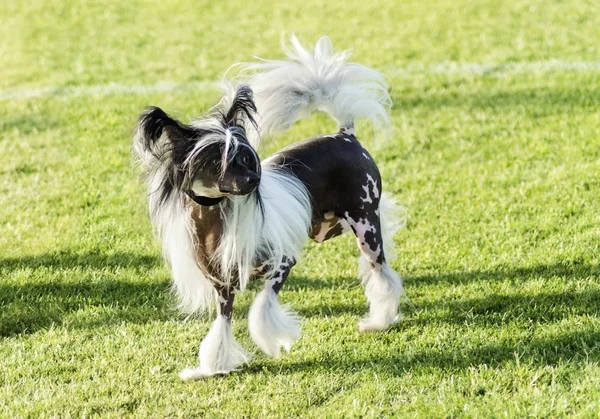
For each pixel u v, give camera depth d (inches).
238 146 202.8
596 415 211.5
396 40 653.3
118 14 778.2
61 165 438.6
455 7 731.4
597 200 359.9
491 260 316.5
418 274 311.6
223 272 228.1
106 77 602.2
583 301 277.4
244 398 235.1
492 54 601.3
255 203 218.4
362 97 262.2
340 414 222.5
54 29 738.2
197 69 612.4
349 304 294.7
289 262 236.2
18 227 364.2
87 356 262.5
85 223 368.8
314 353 257.9
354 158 253.4
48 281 316.2
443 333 265.3
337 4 769.6
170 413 228.5
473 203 369.7
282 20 731.4
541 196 367.9
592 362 235.9
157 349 264.4
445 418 217.0
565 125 450.3
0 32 735.1
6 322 285.9
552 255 313.9
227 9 776.3
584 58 576.4
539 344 251.9
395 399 229.0
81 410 230.7
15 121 511.5
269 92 253.0
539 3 721.6
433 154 431.2
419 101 513.0
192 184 208.7
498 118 471.5
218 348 243.8
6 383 245.9
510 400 221.9
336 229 261.3
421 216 361.4
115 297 303.9
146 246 344.8
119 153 451.5
